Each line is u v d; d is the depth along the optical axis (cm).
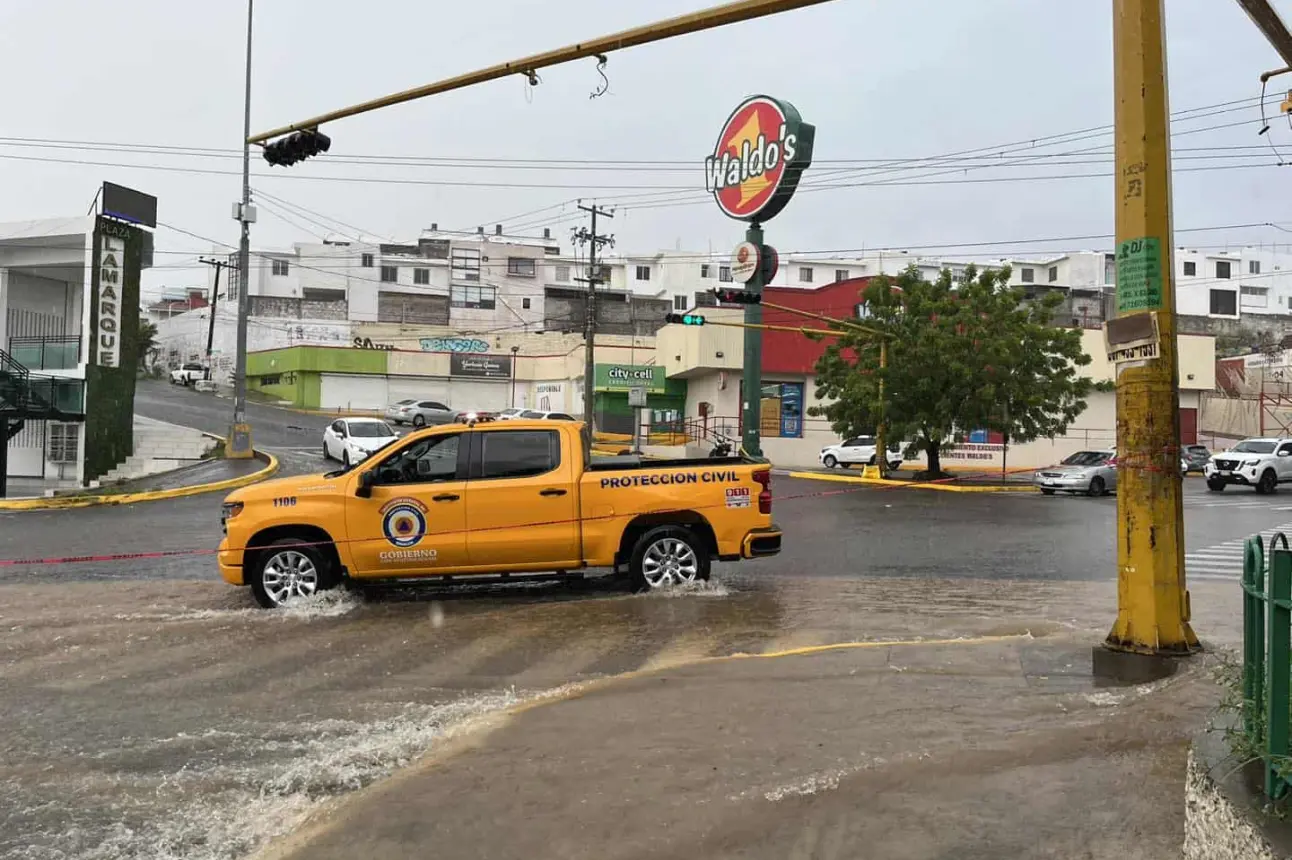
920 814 444
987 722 574
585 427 1083
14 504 2383
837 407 3716
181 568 1345
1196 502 2788
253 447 3909
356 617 941
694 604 981
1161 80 716
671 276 8888
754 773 500
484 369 6981
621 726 580
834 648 775
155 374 8088
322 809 469
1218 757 367
